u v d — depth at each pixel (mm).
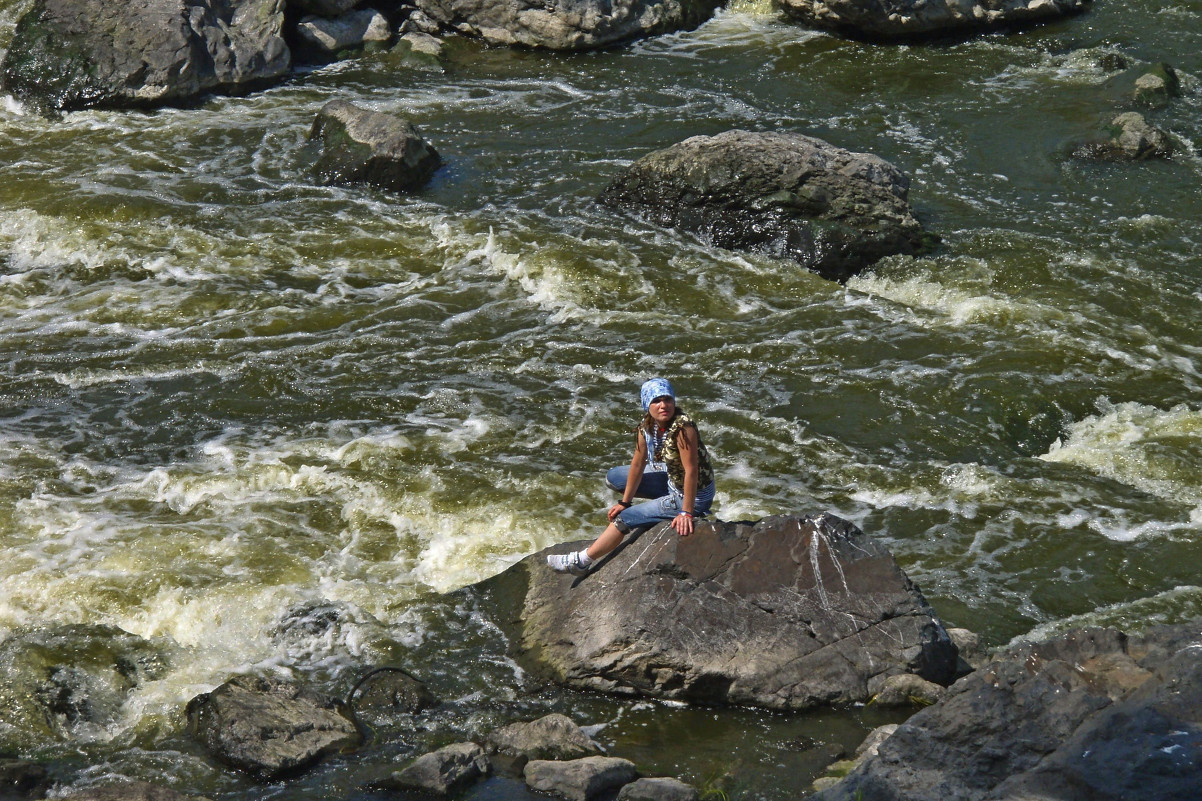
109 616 25359
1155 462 31766
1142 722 16594
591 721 21672
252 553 27656
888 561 22828
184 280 43688
